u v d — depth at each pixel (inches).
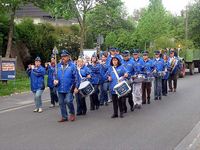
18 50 1464.1
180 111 614.2
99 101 663.8
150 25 2122.3
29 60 1513.3
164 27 2134.6
